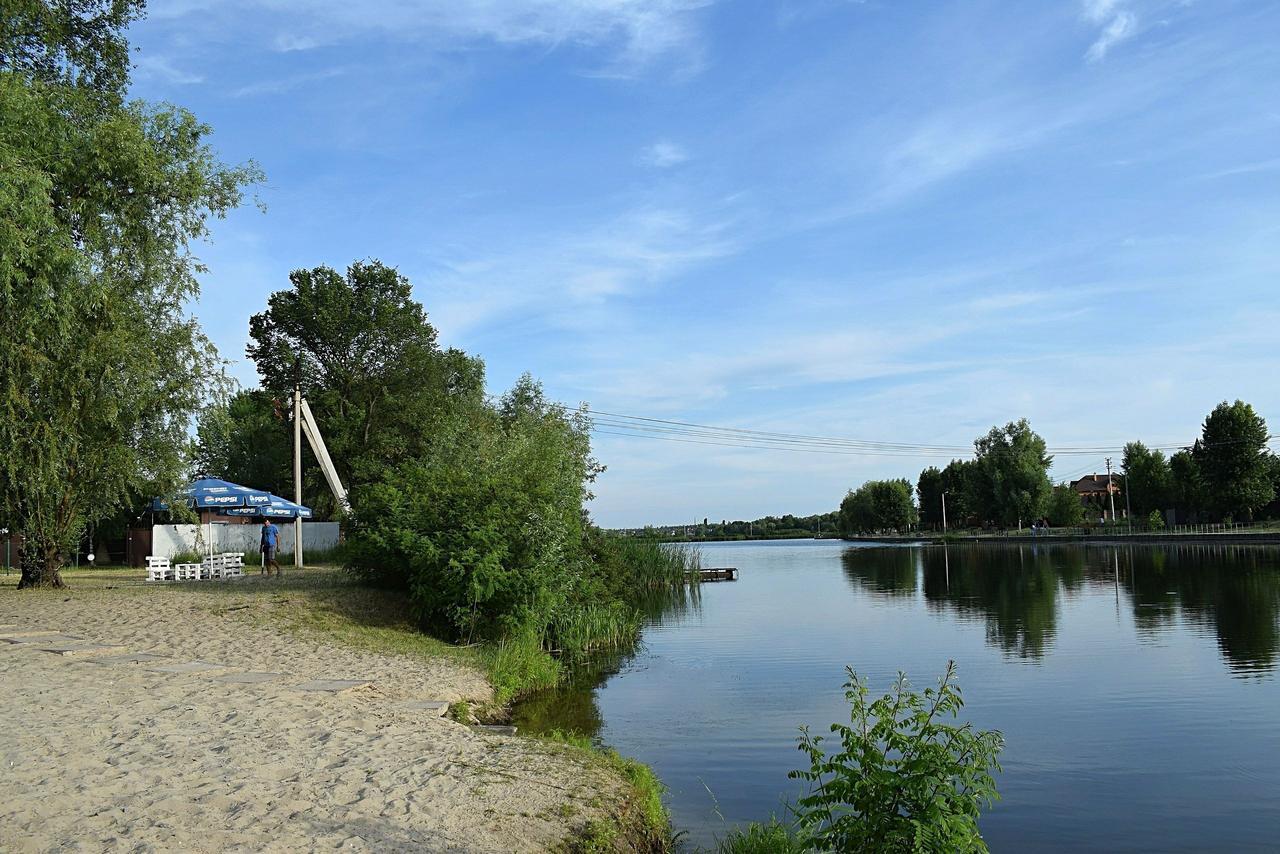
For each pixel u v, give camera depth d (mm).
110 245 20547
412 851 6402
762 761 12164
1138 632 24531
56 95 19125
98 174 19547
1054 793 10906
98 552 40562
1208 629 24688
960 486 130000
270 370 54594
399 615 19953
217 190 22203
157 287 22312
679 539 55938
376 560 21609
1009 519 100312
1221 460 79250
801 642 24281
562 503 23500
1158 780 11375
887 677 18672
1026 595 36125
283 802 7129
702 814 9867
